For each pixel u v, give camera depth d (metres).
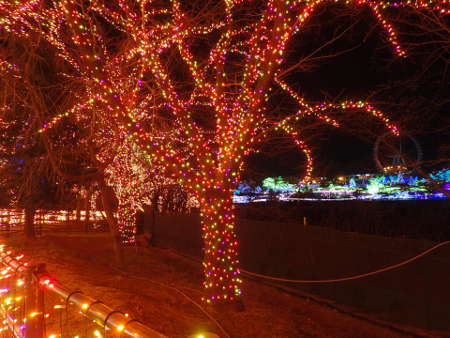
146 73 10.53
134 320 2.68
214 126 11.98
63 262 11.43
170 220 20.00
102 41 9.23
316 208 14.87
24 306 4.33
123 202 18.98
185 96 11.35
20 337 4.59
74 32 7.42
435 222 10.84
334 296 10.66
